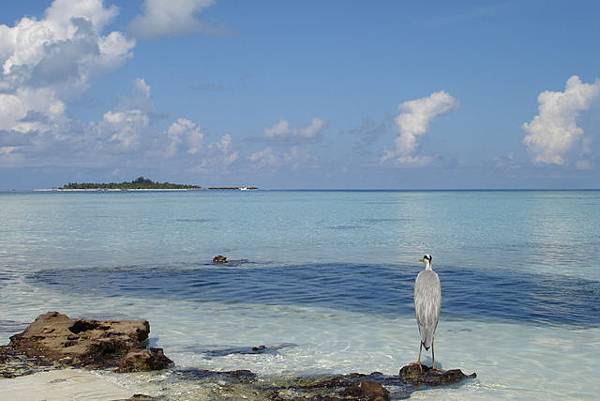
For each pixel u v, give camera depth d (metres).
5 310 21.09
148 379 13.22
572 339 16.94
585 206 114.56
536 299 22.61
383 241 45.97
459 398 12.22
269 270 30.78
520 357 15.23
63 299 23.19
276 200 170.62
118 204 132.12
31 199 179.38
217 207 115.69
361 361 14.88
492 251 38.84
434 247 41.53
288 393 12.28
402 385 12.95
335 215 84.62
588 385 13.13
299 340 16.91
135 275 29.19
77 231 56.34
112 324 16.77
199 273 29.80
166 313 20.61
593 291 24.25
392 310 20.91
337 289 25.11
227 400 11.90
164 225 64.44
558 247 40.97
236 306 21.70
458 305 21.59
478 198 188.75
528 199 172.38
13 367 13.85
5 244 44.53
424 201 155.88
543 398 12.32
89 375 13.39
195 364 14.51
